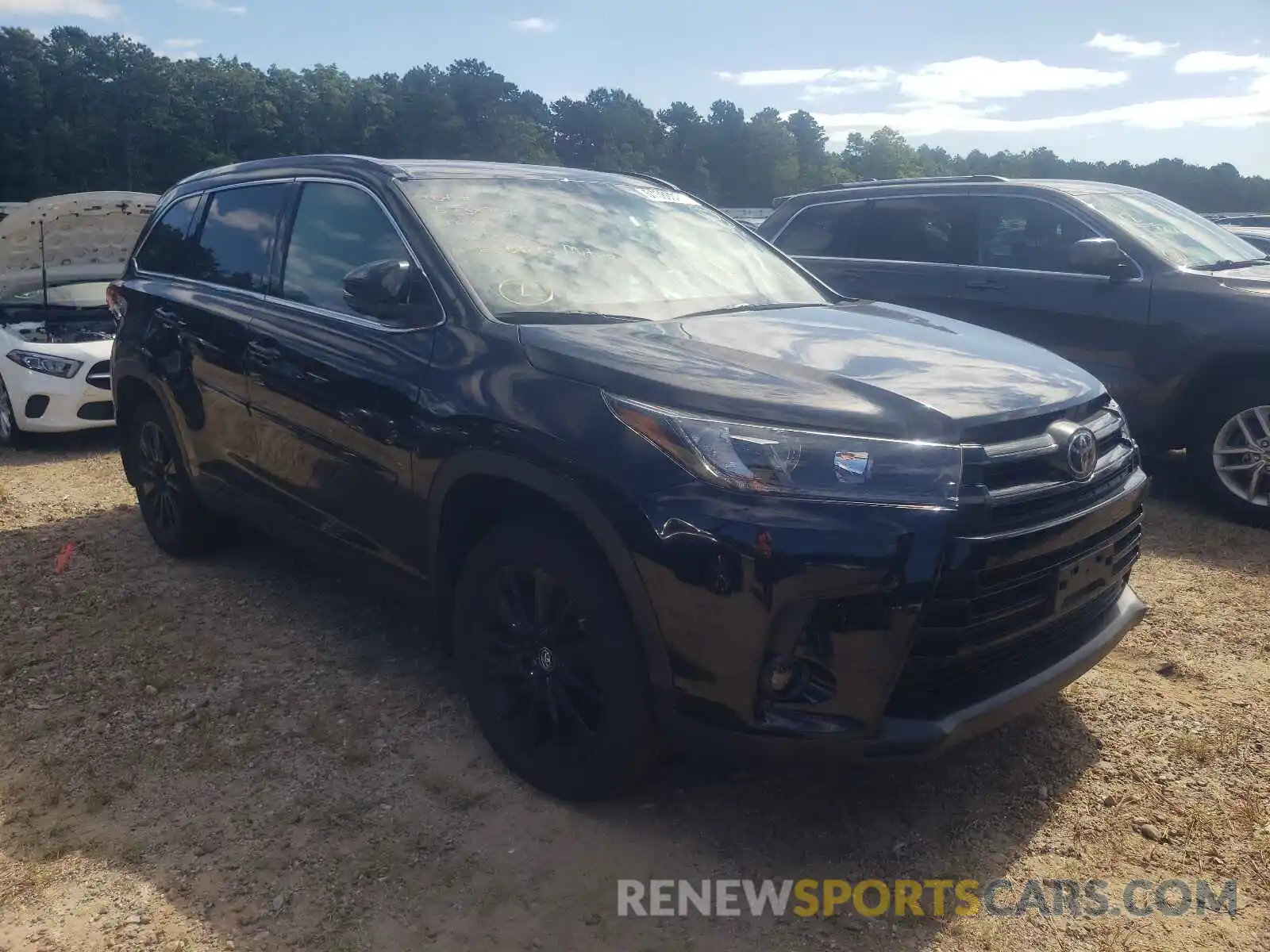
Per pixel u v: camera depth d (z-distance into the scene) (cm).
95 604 475
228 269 459
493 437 308
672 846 301
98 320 890
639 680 288
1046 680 297
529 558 310
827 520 259
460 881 285
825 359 312
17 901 278
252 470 435
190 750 351
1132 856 296
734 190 12762
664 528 270
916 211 728
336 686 395
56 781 334
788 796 325
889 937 266
